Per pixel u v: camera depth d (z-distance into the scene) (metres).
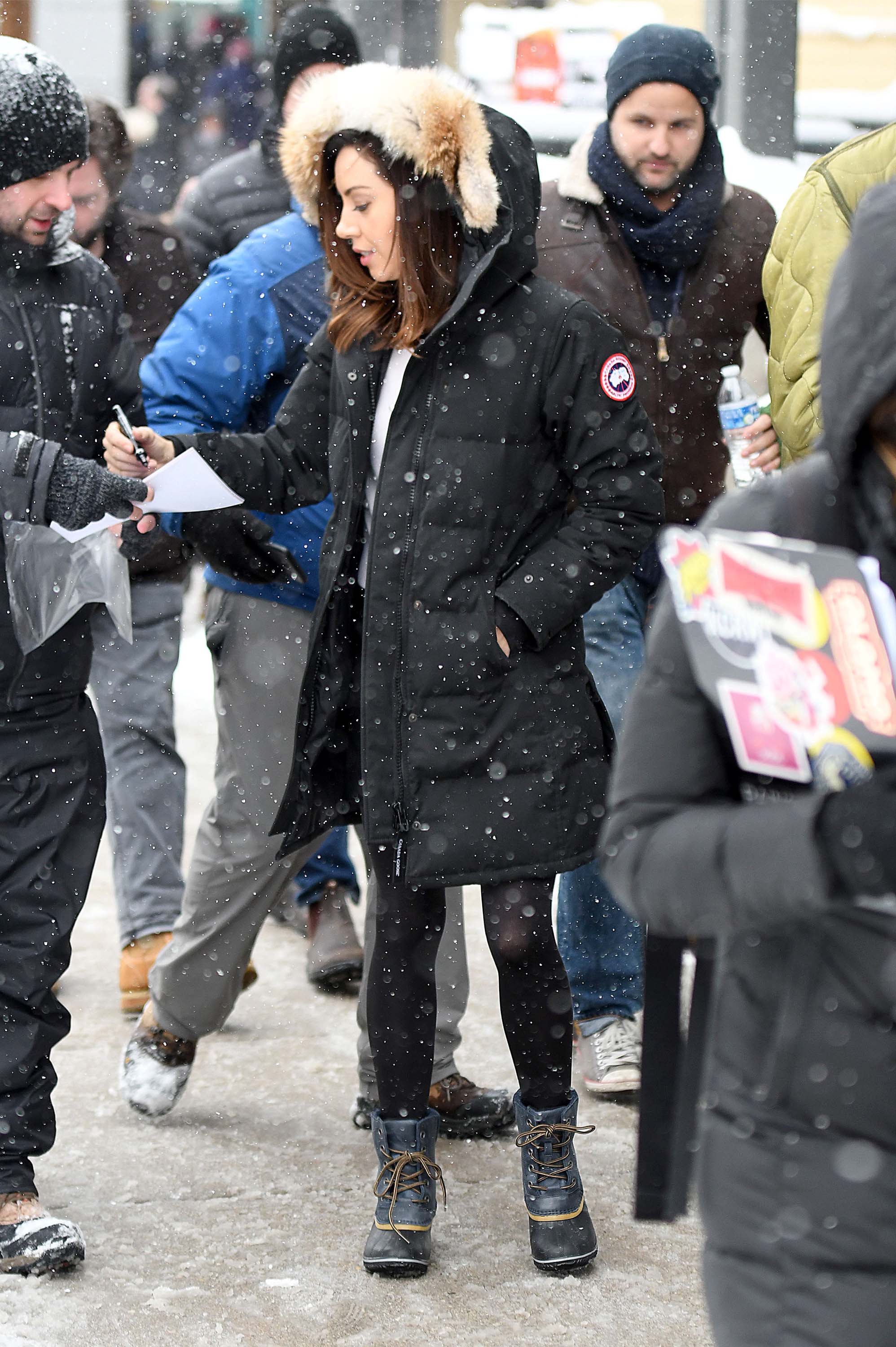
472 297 4.12
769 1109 2.20
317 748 4.41
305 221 5.21
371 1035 4.34
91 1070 5.64
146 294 6.75
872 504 2.16
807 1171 2.17
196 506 4.29
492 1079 5.52
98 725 4.54
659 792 2.25
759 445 5.22
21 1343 3.89
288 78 7.00
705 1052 2.55
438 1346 3.90
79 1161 4.95
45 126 4.06
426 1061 4.33
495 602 4.16
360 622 4.39
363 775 4.21
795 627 2.04
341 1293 4.18
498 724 4.15
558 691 4.24
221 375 5.10
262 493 4.58
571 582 4.17
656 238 5.33
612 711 5.43
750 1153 2.22
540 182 4.29
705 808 2.19
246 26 19.98
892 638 1.99
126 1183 4.81
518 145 4.18
